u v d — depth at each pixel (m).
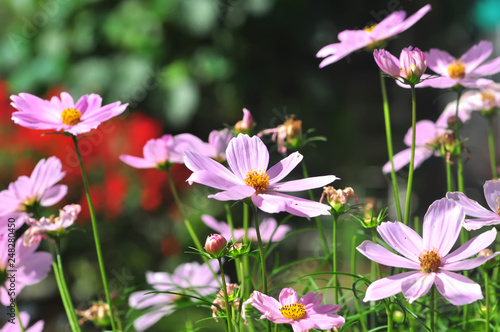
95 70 5.64
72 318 1.62
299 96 6.08
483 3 6.62
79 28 5.86
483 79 1.63
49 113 1.50
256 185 1.28
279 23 5.86
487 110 1.94
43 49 5.90
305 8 5.91
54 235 1.56
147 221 5.05
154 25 5.66
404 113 7.01
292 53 6.06
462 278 1.14
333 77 6.62
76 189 4.83
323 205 1.25
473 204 1.30
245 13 5.70
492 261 1.37
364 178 6.32
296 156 1.35
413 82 1.36
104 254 5.02
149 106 5.62
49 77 5.78
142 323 1.94
